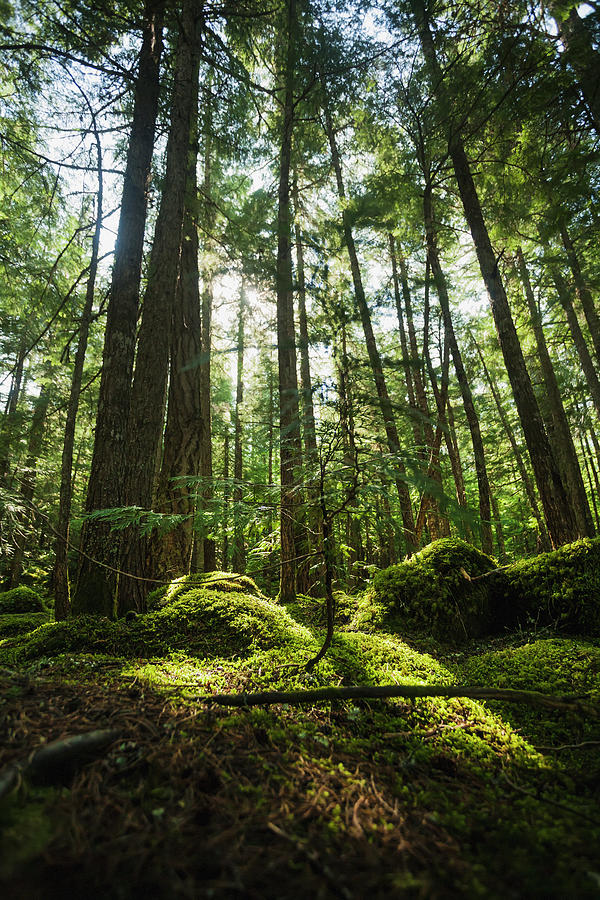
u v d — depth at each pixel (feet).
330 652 10.39
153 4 17.24
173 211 17.35
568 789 5.44
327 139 33.09
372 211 22.86
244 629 11.51
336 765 5.46
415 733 6.71
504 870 3.68
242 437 34.71
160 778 4.56
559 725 7.50
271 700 6.99
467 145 25.76
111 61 17.02
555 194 22.57
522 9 20.86
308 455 7.03
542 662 10.48
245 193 30.55
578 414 48.06
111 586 13.38
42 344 30.04
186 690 7.71
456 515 5.96
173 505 19.61
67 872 3.13
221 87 24.23
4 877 2.91
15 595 29.30
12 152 19.79
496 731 7.00
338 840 3.86
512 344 24.48
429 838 4.13
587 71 17.71
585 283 32.09
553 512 22.59
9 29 16.88
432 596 15.37
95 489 14.10
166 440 21.33
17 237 24.58
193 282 23.44
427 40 23.48
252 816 4.08
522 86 19.13
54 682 7.20
